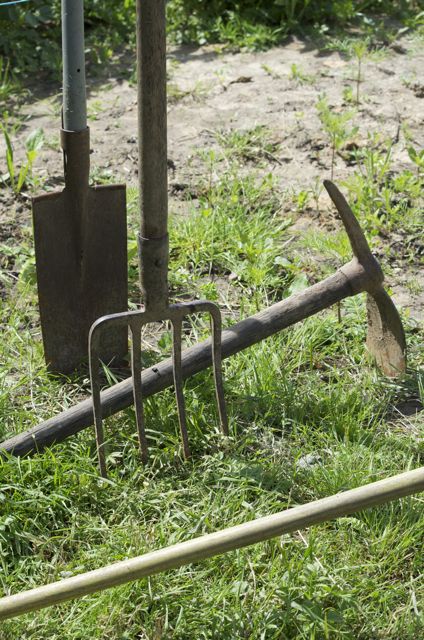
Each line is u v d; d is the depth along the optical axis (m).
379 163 4.96
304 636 2.69
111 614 2.74
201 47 6.48
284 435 3.44
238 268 4.29
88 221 3.52
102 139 5.37
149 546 2.94
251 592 2.82
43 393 3.62
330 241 4.37
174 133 5.43
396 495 2.45
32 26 6.39
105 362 3.77
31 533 3.02
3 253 4.41
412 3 6.89
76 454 3.26
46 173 5.04
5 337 3.90
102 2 6.61
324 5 6.68
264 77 6.05
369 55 6.26
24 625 2.72
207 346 3.41
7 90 5.86
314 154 5.20
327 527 3.04
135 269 4.29
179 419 3.27
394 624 2.73
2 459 3.18
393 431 3.44
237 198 4.70
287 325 3.48
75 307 3.64
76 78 3.32
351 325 3.94
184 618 2.74
